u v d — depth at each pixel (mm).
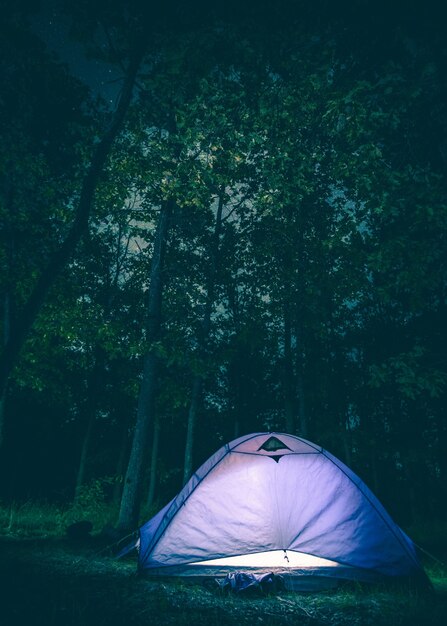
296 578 6422
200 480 7184
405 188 9266
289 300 14023
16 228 12828
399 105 8742
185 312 13430
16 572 6535
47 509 14242
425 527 12852
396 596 5832
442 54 8781
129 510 10242
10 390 19922
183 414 22016
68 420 28250
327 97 8648
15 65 11281
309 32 8781
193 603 5543
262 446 7355
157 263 11773
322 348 19094
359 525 6730
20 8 10617
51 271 6500
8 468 29391
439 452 18766
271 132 8953
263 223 13891
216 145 8750
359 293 12906
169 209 11961
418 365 9336
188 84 8758
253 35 8398
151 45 8875
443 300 13891
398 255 9680
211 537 6785
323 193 13555
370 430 19234
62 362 16516
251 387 25109
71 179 11883
